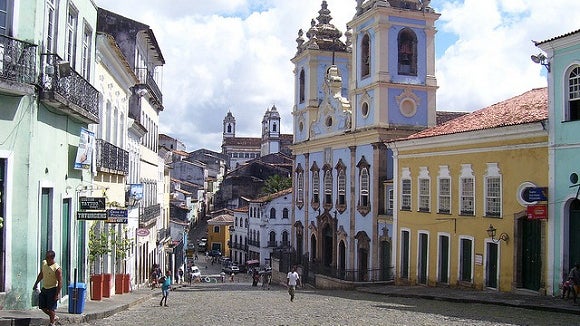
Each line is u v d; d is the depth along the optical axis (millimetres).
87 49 18516
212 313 16688
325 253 41125
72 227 16859
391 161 34250
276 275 46344
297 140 46375
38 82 13148
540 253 20875
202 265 78250
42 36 13398
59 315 13156
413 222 28938
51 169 14664
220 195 100125
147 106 36531
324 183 41188
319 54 44125
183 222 66625
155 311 17516
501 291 22484
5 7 12531
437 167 26969
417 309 17719
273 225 68125
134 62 31391
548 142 20422
